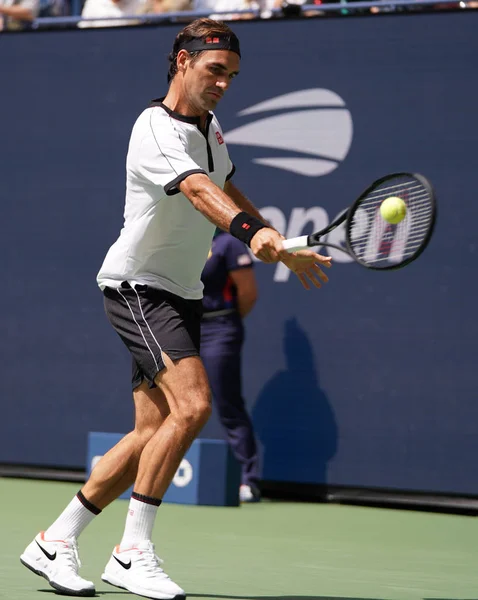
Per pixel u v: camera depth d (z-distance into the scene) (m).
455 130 22.06
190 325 12.91
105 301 13.11
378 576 14.81
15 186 25.62
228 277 22.47
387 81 22.64
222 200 11.64
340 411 22.80
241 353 23.61
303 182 23.33
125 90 24.72
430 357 22.06
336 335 22.88
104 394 24.61
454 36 22.11
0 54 25.83
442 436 21.92
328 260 11.64
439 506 21.86
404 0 22.69
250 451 22.88
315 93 23.23
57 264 25.17
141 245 12.62
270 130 23.64
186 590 13.18
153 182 12.16
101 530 18.47
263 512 21.50
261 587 13.58
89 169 24.95
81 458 24.78
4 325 25.56
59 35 25.31
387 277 22.45
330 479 22.88
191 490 22.09
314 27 23.27
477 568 15.84
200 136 12.62
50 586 13.11
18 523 18.98
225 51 12.23
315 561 16.00
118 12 26.59
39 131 25.45
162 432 12.34
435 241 22.08
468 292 21.83
